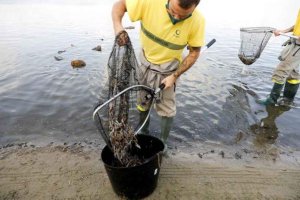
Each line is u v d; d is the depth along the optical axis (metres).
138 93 3.82
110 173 3.00
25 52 8.02
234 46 8.91
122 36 2.91
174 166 3.83
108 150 3.24
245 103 5.58
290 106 5.54
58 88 5.95
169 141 4.43
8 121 4.83
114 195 3.33
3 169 3.74
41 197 3.32
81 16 13.23
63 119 4.94
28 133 4.56
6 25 11.25
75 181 3.55
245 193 3.42
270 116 5.17
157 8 3.03
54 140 4.40
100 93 5.72
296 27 5.17
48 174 3.66
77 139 4.44
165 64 3.43
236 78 6.62
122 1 3.21
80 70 6.81
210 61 7.59
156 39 3.24
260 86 6.28
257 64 7.52
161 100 3.69
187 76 6.64
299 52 5.10
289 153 4.22
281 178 3.68
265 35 6.11
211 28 11.22
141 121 3.99
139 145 3.48
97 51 8.16
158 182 3.53
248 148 4.30
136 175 2.99
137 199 3.25
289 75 5.54
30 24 11.47
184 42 3.24
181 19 2.98
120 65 3.04
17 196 3.33
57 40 9.22
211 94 5.86
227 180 3.61
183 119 5.00
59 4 16.81
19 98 5.54
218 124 4.89
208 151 4.20
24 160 3.92
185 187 3.47
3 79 6.30
